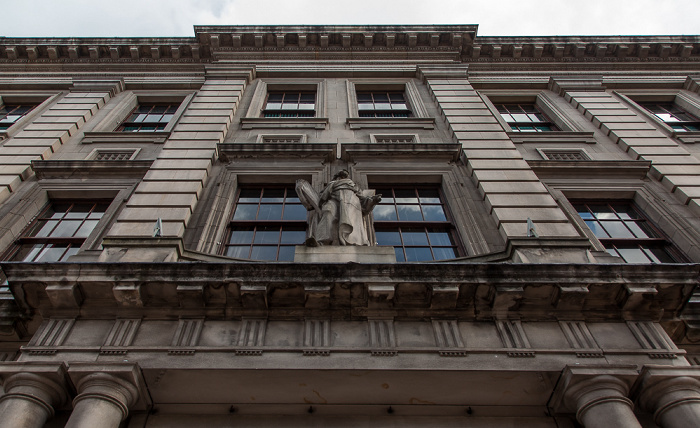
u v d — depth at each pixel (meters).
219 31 20.23
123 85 18.98
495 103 19.31
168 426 6.96
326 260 8.35
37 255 10.65
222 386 6.98
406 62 20.19
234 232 10.93
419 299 7.73
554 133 15.79
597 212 12.80
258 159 13.20
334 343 7.28
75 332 7.29
